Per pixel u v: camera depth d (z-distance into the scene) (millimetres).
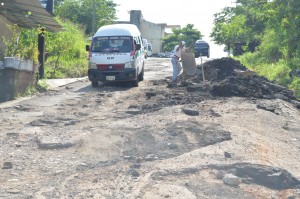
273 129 9727
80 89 17656
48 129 9562
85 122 10336
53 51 26625
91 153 7637
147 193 5422
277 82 19172
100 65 17734
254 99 13383
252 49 41812
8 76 14328
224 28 35594
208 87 15172
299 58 21484
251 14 31922
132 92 16094
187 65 17922
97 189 5699
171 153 7418
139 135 8547
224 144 7711
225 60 20266
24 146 8164
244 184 6008
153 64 31609
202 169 6359
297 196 5691
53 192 5648
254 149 7695
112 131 8922
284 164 7113
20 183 6062
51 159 7273
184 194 5363
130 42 18250
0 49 15773
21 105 13109
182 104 12469
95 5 52719
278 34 24234
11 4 15898
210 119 9883
